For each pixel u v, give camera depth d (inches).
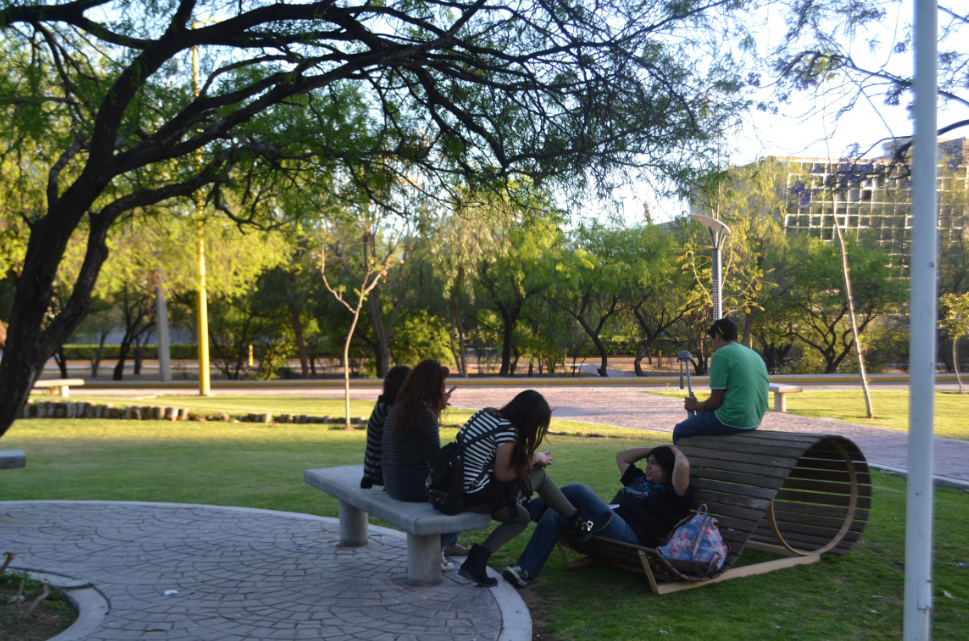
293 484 355.3
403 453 199.9
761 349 1640.0
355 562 220.1
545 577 208.8
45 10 235.5
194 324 1620.3
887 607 179.2
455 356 1494.8
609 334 1572.3
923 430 123.6
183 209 395.5
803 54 278.8
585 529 198.2
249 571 210.7
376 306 1357.0
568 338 1465.3
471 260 1150.3
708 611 177.3
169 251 872.3
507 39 264.7
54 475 382.9
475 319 1502.2
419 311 1519.4
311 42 247.1
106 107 210.2
